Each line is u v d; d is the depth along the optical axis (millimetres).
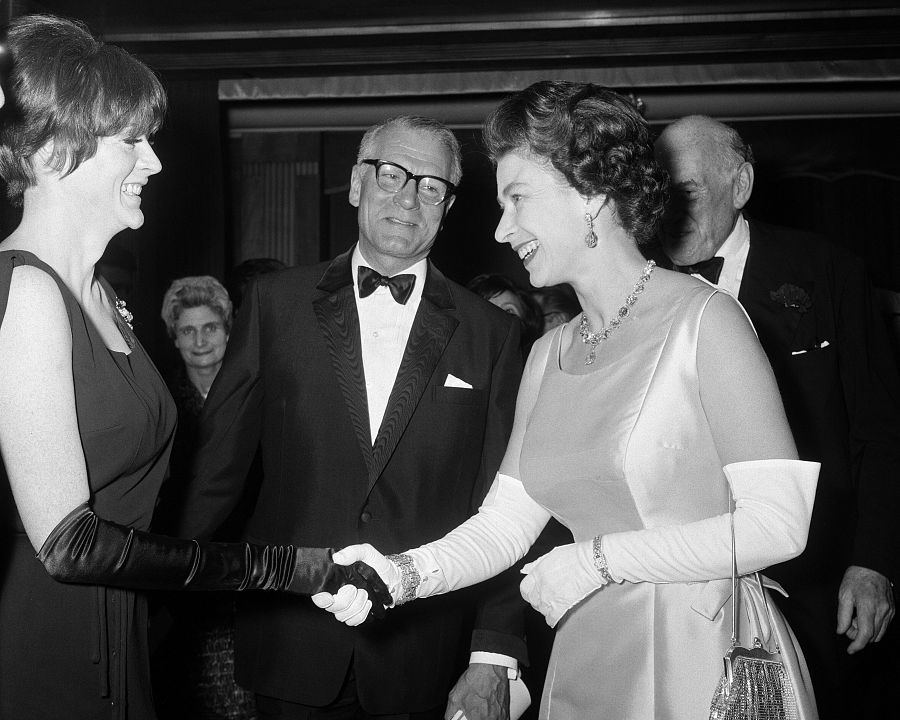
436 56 6270
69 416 1545
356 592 1819
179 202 6723
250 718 3260
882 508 2744
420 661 2438
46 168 1665
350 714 2473
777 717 1549
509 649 2357
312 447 2439
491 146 1813
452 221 8250
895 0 5629
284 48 6242
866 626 2701
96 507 1716
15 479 1514
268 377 2496
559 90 1753
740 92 7383
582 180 1694
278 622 2418
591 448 1695
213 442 2465
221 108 7094
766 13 5797
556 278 1799
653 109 7332
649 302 1738
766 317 2807
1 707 1616
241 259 7883
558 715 1781
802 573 2771
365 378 2545
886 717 4098
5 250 1591
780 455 1560
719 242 2871
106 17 5781
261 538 2479
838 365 2832
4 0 4691
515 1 5660
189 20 5852
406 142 2582
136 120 1693
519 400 1988
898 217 8039
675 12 5793
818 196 8062
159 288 6629
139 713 1765
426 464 2453
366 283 2568
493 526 1976
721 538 1555
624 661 1680
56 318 1556
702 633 1633
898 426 2781
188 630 3232
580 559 1659
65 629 1651
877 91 7391
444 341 2520
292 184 7855
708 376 1613
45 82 1615
